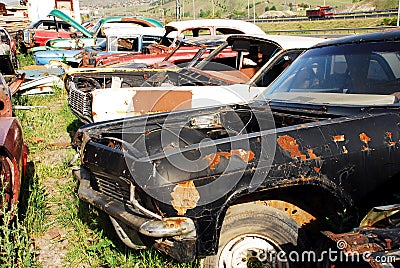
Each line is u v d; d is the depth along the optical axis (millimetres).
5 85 6152
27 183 5613
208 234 2918
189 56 9891
